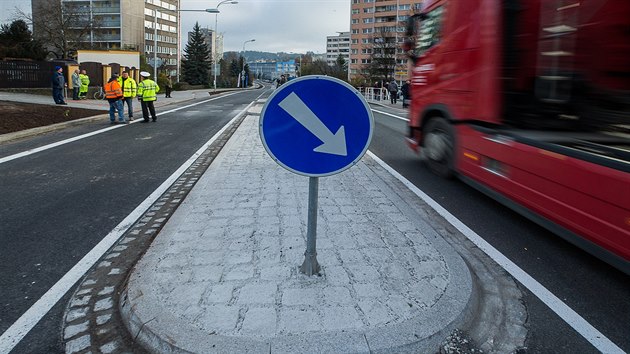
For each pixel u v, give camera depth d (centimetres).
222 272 335
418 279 327
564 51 574
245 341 252
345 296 301
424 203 578
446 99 675
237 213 482
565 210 386
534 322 299
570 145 420
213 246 386
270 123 297
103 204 556
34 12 5244
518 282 358
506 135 506
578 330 291
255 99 3544
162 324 268
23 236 445
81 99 2458
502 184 499
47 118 1421
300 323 268
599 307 322
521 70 568
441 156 710
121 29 9119
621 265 327
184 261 354
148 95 1514
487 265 390
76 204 555
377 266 348
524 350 268
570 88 577
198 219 460
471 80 601
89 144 1026
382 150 1012
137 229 470
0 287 340
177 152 941
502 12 555
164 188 636
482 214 535
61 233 455
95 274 364
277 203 523
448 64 667
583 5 564
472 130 585
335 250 379
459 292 310
